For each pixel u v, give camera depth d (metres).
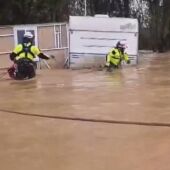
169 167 7.10
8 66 31.27
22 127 10.36
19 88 17.84
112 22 32.25
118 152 8.01
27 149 8.43
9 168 7.34
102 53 32.34
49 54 32.44
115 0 60.34
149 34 62.59
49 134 9.56
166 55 50.00
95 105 13.06
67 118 11.19
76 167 7.24
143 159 7.55
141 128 9.85
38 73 25.56
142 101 13.59
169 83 18.72
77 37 32.31
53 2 38.81
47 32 32.34
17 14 36.75
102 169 7.10
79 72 26.50
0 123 10.92
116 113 11.64
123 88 17.16
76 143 8.73
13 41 31.48
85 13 47.62
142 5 62.53
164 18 61.84
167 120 10.52
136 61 32.50
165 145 8.35
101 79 21.44
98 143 8.67
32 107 13.00
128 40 32.44
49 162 7.56
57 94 15.71
